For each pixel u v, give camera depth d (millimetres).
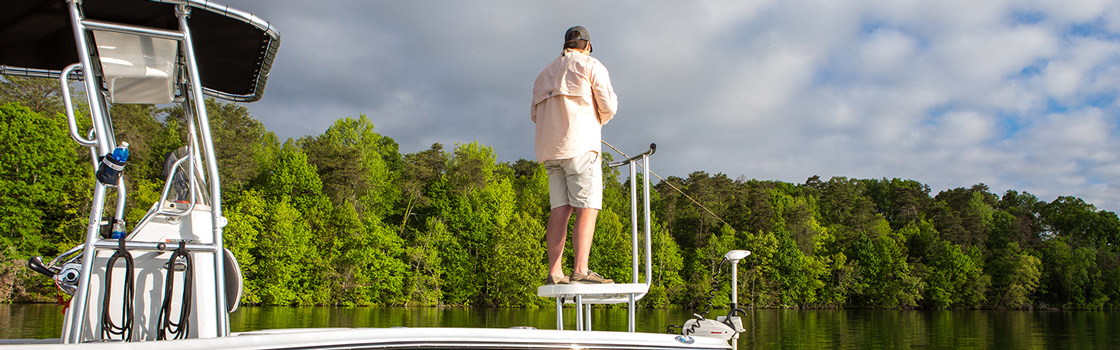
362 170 59688
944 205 109375
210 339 2189
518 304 54156
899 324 40375
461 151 70062
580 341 2752
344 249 49844
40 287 33625
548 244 3227
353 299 48906
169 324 2334
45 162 37188
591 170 3090
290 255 46000
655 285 58906
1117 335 32094
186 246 2385
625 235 61000
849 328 34844
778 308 68688
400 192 63844
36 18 2701
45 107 39531
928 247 83312
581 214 3123
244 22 2629
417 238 54688
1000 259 81812
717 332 3164
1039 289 80438
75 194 37656
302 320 26734
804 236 78000
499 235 55281
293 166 53312
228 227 43906
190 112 2936
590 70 3080
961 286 76562
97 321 2354
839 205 102312
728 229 71812
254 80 3324
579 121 3074
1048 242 87625
